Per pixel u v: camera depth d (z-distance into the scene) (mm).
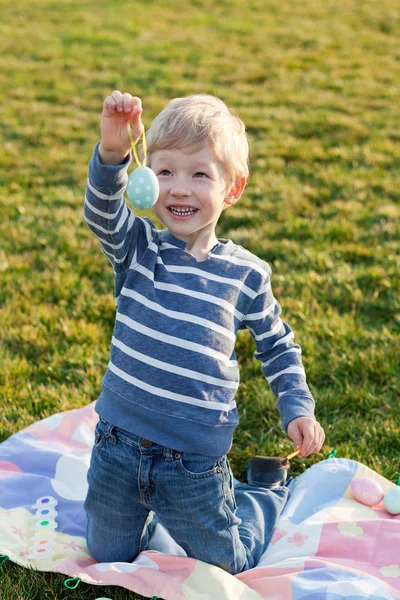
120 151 2027
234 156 2232
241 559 2312
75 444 2955
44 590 2234
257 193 5605
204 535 2229
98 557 2373
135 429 2125
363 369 3402
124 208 2139
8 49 10094
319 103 7992
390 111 7805
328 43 10719
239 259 2273
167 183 2182
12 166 6324
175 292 2154
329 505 2605
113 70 9281
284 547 2438
